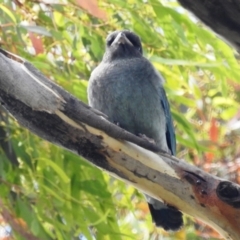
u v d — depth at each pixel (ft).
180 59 31.68
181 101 32.89
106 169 21.63
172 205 21.45
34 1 30.22
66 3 30.35
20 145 28.91
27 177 28.96
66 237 28.40
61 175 28.73
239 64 35.04
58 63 30.89
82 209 29.07
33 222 27.35
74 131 21.17
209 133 38.32
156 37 32.14
